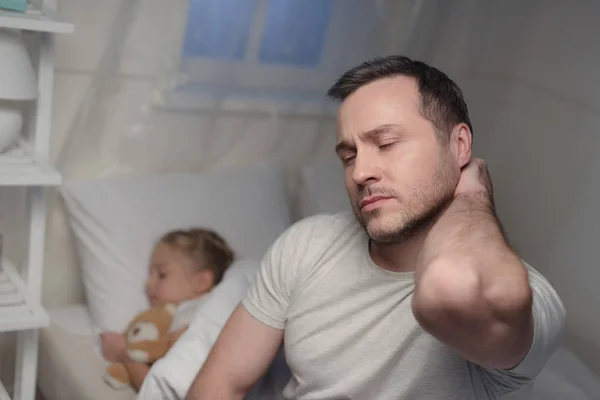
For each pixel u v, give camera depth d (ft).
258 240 6.66
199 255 6.20
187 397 4.79
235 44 6.61
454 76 7.59
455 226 2.94
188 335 5.38
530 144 7.36
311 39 6.99
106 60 6.17
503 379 3.89
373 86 4.18
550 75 7.16
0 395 5.73
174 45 6.35
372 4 7.01
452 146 4.16
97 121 6.33
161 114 6.55
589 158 6.72
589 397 5.73
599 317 6.50
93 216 6.24
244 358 4.72
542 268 7.14
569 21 6.97
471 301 2.56
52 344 6.02
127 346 5.73
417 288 2.69
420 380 4.06
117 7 6.10
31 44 5.75
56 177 5.27
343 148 4.25
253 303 4.78
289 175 7.39
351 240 4.52
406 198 3.97
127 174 6.61
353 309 4.30
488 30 7.51
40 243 5.72
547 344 3.45
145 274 6.22
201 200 6.60
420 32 7.25
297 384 4.67
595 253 6.59
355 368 4.25
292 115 7.18
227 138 6.98
